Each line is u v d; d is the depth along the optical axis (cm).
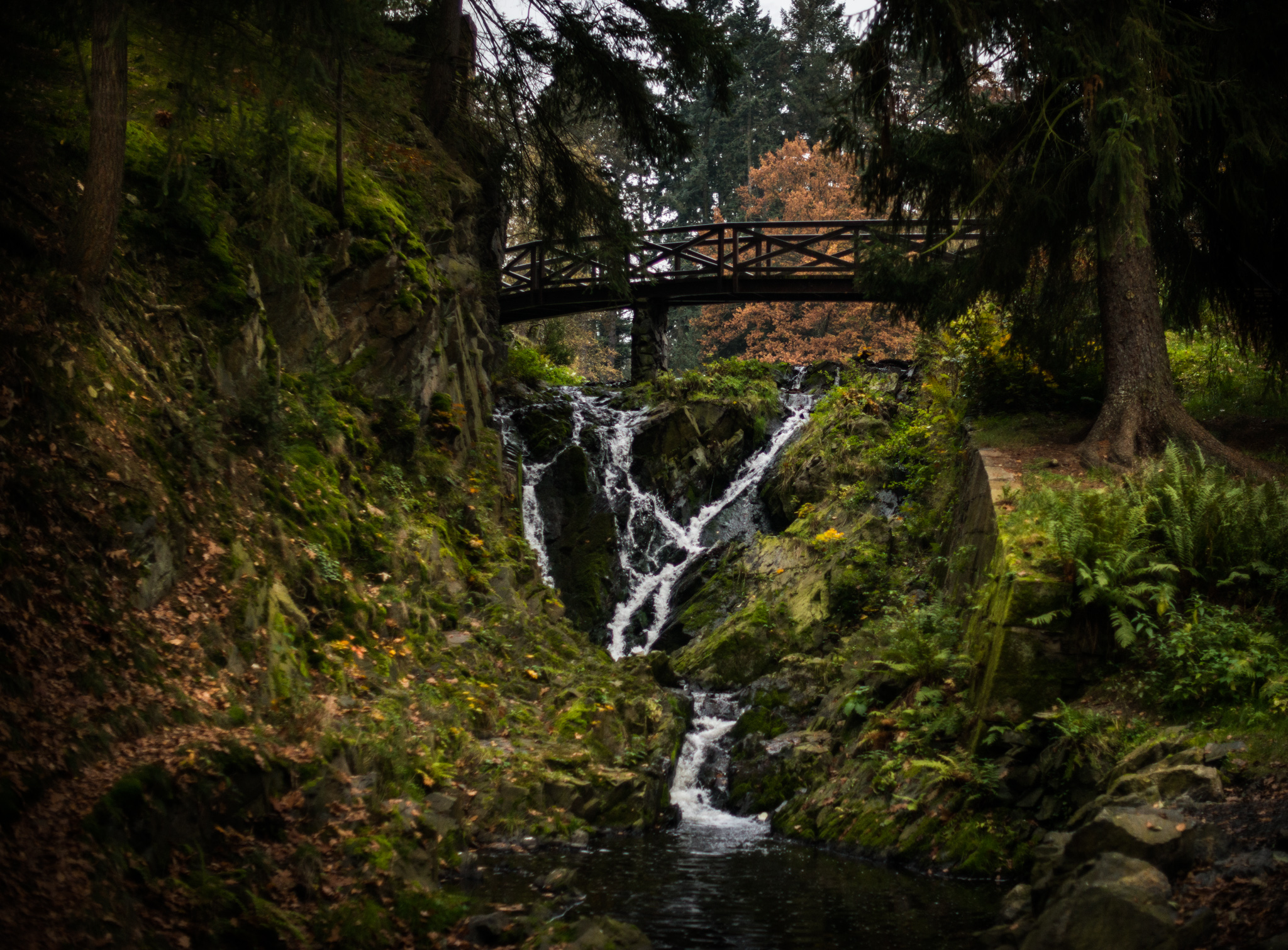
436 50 1717
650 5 1543
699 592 1695
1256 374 1491
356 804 695
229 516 874
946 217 1348
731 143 4850
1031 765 841
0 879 418
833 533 1588
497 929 600
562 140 1800
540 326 2967
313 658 880
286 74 876
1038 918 588
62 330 773
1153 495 991
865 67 1146
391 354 1373
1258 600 894
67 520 661
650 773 1098
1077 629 903
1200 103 1086
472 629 1203
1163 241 1320
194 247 1050
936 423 1614
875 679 1141
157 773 536
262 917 516
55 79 1017
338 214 1321
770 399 2055
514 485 1692
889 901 739
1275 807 600
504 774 960
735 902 739
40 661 561
